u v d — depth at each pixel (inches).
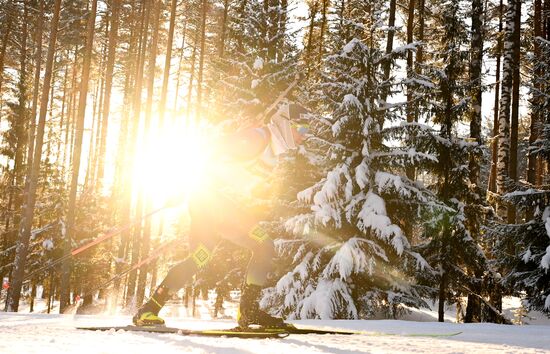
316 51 950.4
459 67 594.2
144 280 879.1
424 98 538.0
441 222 532.7
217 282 743.1
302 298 495.2
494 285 572.4
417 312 661.9
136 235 890.1
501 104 750.5
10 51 1461.6
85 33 1406.3
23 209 1100.5
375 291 516.4
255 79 737.6
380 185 487.2
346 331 145.5
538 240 524.1
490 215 616.4
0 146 1295.5
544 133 549.3
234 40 851.4
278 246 511.5
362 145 506.3
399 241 462.0
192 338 117.9
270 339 124.0
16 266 797.2
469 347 119.3
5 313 271.7
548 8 868.0
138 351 89.6
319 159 553.3
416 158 498.9
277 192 560.7
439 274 528.4
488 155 602.5
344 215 497.4
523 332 169.3
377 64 526.3
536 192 517.7
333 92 531.5
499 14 933.2
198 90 1205.1
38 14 1251.8
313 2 962.1
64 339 104.9
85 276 1108.5
